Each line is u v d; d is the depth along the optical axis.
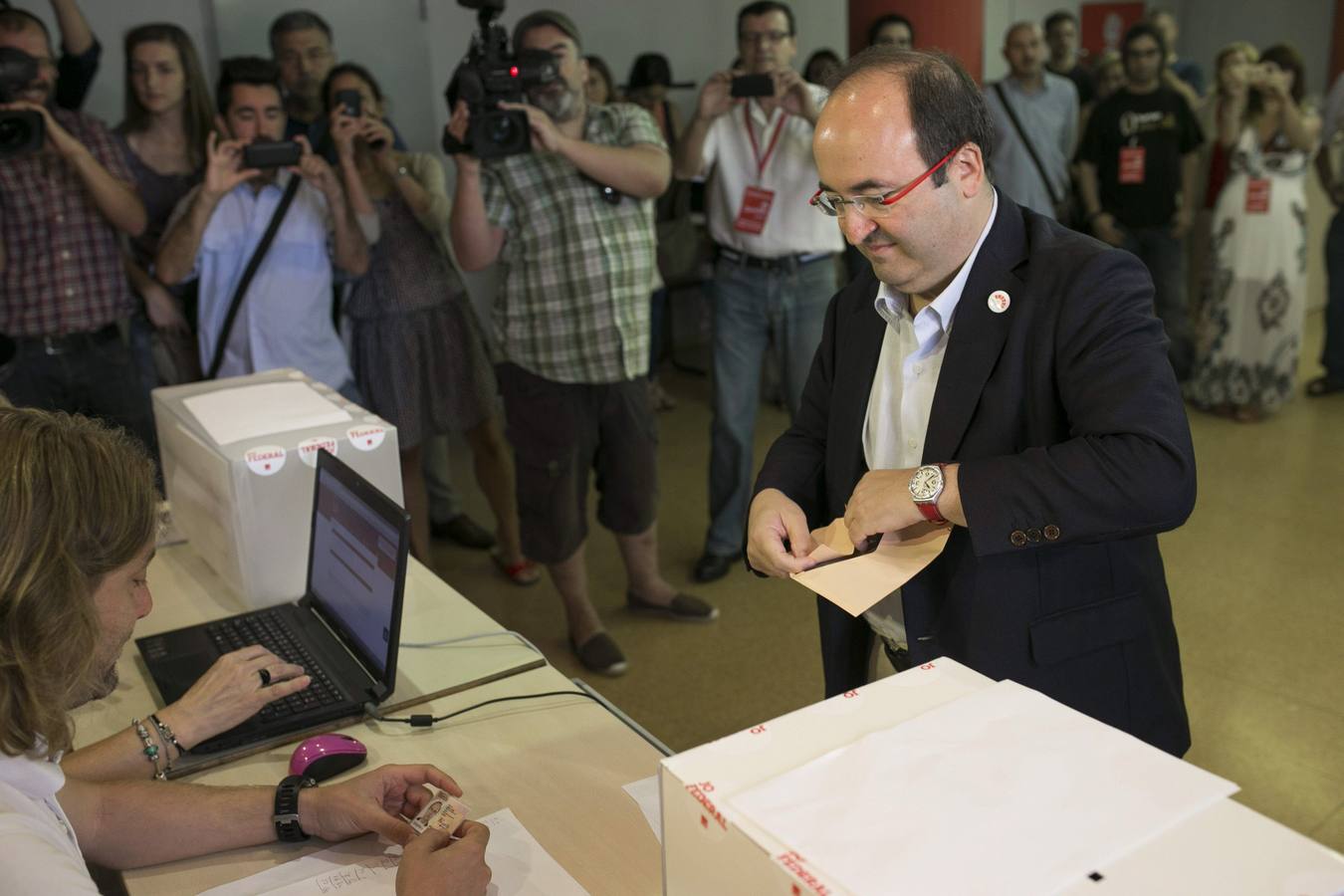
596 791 1.25
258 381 2.15
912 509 1.17
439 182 3.18
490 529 3.81
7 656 0.86
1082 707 1.25
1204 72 4.95
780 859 0.67
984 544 1.12
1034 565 1.22
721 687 2.74
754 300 3.20
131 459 0.97
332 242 2.94
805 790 0.73
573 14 4.87
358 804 1.16
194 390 2.08
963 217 1.19
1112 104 4.41
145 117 3.12
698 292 5.70
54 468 0.89
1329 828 2.10
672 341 5.59
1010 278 1.22
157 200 3.14
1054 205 4.37
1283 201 4.12
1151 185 4.40
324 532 1.64
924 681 0.88
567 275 2.64
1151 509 1.07
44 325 2.84
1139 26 4.27
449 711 1.44
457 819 1.12
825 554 1.26
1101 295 1.15
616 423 2.82
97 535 0.91
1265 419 4.39
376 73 4.36
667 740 2.52
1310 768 2.29
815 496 1.49
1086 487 1.08
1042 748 0.76
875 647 1.55
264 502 1.72
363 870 1.13
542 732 1.38
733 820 0.70
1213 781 0.72
